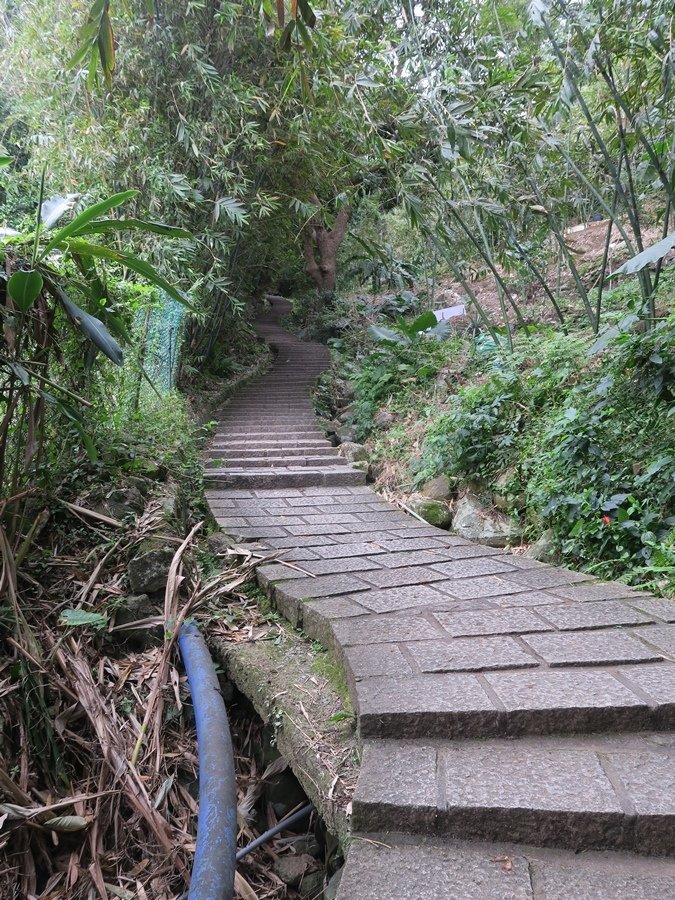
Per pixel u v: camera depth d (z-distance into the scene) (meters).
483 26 4.79
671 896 1.25
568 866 1.35
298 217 7.29
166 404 4.51
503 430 4.34
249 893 1.76
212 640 2.50
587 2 3.70
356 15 4.18
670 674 1.95
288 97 5.24
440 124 4.16
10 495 2.29
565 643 2.18
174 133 5.26
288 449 5.84
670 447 3.22
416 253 10.12
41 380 2.13
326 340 12.11
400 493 4.82
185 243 5.00
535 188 4.72
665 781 1.50
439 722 1.73
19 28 5.51
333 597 2.68
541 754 1.65
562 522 3.44
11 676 1.99
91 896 1.69
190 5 4.60
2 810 1.64
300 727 1.89
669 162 3.79
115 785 1.88
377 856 1.37
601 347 3.49
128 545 2.66
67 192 4.94
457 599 2.66
